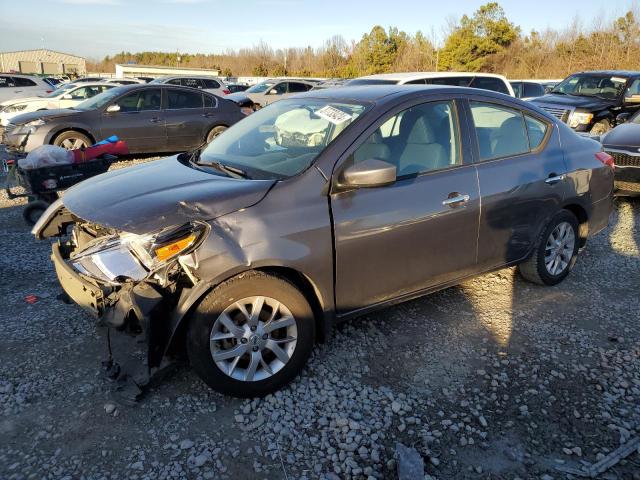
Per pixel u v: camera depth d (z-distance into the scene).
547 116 4.38
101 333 3.63
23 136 9.64
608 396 3.06
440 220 3.50
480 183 3.72
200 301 2.79
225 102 11.75
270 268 2.98
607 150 7.25
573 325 3.89
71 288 3.08
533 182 4.03
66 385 3.08
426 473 2.50
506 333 3.77
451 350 3.54
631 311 4.13
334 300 3.20
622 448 2.66
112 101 10.38
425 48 47.44
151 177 3.35
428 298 4.30
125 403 2.89
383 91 3.69
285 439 2.70
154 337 2.73
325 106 3.65
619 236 6.04
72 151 6.36
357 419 2.85
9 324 3.75
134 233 2.69
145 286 2.76
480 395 3.07
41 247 5.49
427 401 3.01
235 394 2.93
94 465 2.50
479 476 2.49
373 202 3.21
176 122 10.97
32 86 20.56
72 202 3.21
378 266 3.31
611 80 12.52
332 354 3.44
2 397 2.96
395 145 3.41
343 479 2.47
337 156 3.16
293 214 2.96
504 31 42.50
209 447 2.63
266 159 3.41
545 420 2.86
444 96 3.71
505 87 10.62
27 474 2.43
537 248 4.29
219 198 2.86
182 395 3.01
